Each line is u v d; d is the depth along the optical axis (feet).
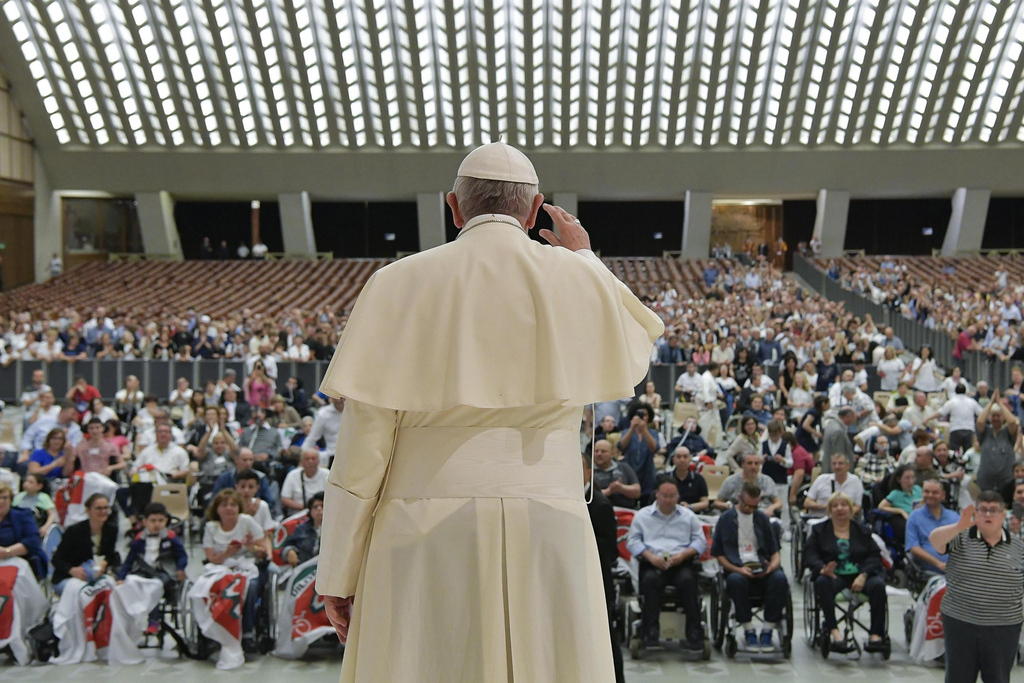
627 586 28.50
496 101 127.03
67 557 27.96
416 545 5.96
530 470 6.10
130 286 124.98
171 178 137.90
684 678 25.55
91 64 122.52
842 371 57.77
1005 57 123.95
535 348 6.07
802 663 26.71
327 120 131.03
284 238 142.92
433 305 6.10
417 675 5.93
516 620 5.93
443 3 114.83
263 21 117.29
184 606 27.58
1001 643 19.54
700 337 78.38
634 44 120.88
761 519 27.91
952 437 45.01
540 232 7.09
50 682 25.40
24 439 47.11
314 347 73.56
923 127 131.95
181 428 52.95
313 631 27.04
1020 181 138.10
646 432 37.70
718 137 134.10
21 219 131.03
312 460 34.88
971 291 111.65
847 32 120.78
